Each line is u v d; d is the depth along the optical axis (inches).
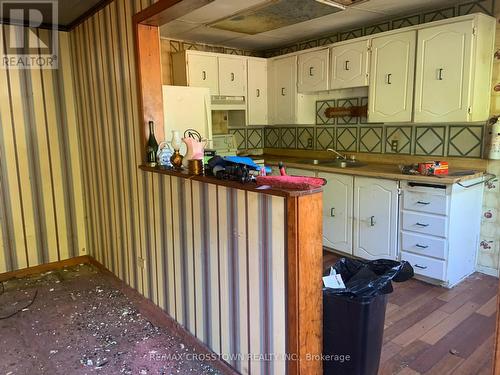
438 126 133.9
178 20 138.2
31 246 139.2
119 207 119.4
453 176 113.3
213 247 80.9
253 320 72.7
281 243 63.7
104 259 136.8
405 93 129.8
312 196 61.3
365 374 70.4
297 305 62.3
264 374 72.0
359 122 159.0
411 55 126.6
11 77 128.6
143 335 98.8
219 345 83.8
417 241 121.2
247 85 179.6
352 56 144.6
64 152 141.6
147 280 110.1
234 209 73.3
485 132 122.5
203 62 164.7
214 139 181.2
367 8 127.2
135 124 103.2
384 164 148.6
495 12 117.2
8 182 132.3
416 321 99.1
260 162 159.2
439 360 83.6
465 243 121.6
